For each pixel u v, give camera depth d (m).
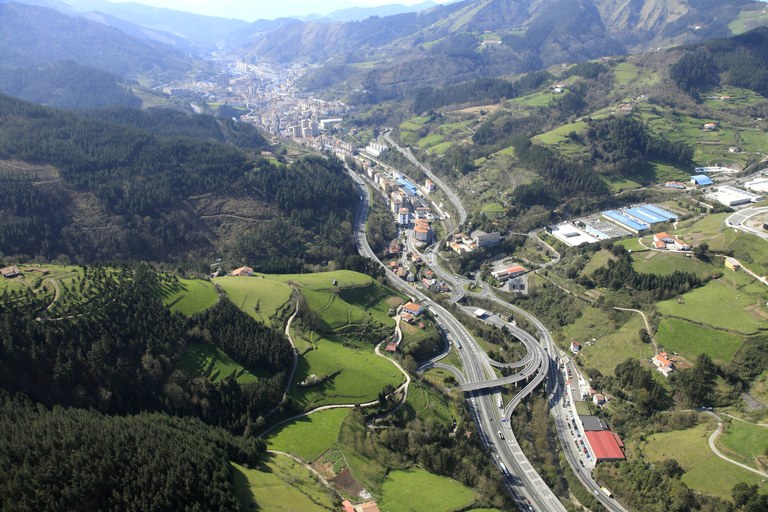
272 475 136.50
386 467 154.38
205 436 139.38
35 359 145.50
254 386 167.62
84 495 105.69
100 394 147.62
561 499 158.00
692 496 146.38
